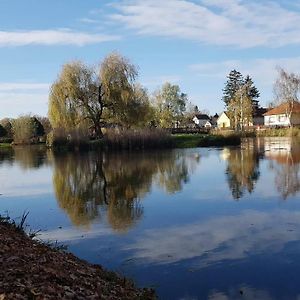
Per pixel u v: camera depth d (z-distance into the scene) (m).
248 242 13.20
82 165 37.62
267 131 76.44
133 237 14.16
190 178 27.42
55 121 55.62
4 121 93.38
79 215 17.69
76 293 7.93
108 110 57.00
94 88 55.94
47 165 38.59
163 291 9.71
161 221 16.23
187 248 12.80
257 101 120.50
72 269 9.66
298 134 72.00
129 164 37.19
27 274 8.22
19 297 6.99
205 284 10.05
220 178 26.94
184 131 83.50
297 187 22.61
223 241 13.41
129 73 56.34
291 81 82.50
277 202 18.92
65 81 54.78
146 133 54.38
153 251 12.60
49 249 11.35
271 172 29.02
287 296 9.30
